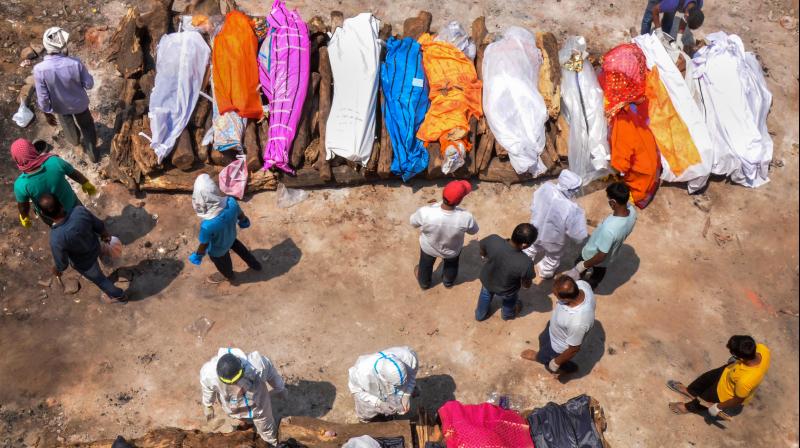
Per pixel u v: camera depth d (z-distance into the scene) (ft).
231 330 25.04
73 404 23.22
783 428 23.36
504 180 29.04
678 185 29.78
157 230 27.53
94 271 23.88
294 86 28.73
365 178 28.66
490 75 29.89
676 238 28.22
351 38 30.32
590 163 28.84
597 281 25.16
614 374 24.34
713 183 30.04
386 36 31.71
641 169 28.32
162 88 28.63
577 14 36.04
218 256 23.95
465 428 20.08
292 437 20.74
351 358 24.54
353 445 18.35
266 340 24.86
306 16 34.81
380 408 20.06
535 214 23.93
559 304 20.61
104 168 28.76
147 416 23.06
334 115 28.45
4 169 28.96
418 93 29.30
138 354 24.38
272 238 27.45
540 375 24.27
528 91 29.17
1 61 32.24
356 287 26.30
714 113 30.55
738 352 19.47
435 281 26.61
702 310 26.16
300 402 23.45
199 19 31.19
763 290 26.89
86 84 26.58
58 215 21.93
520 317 25.64
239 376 17.65
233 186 27.71
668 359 24.79
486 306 24.35
